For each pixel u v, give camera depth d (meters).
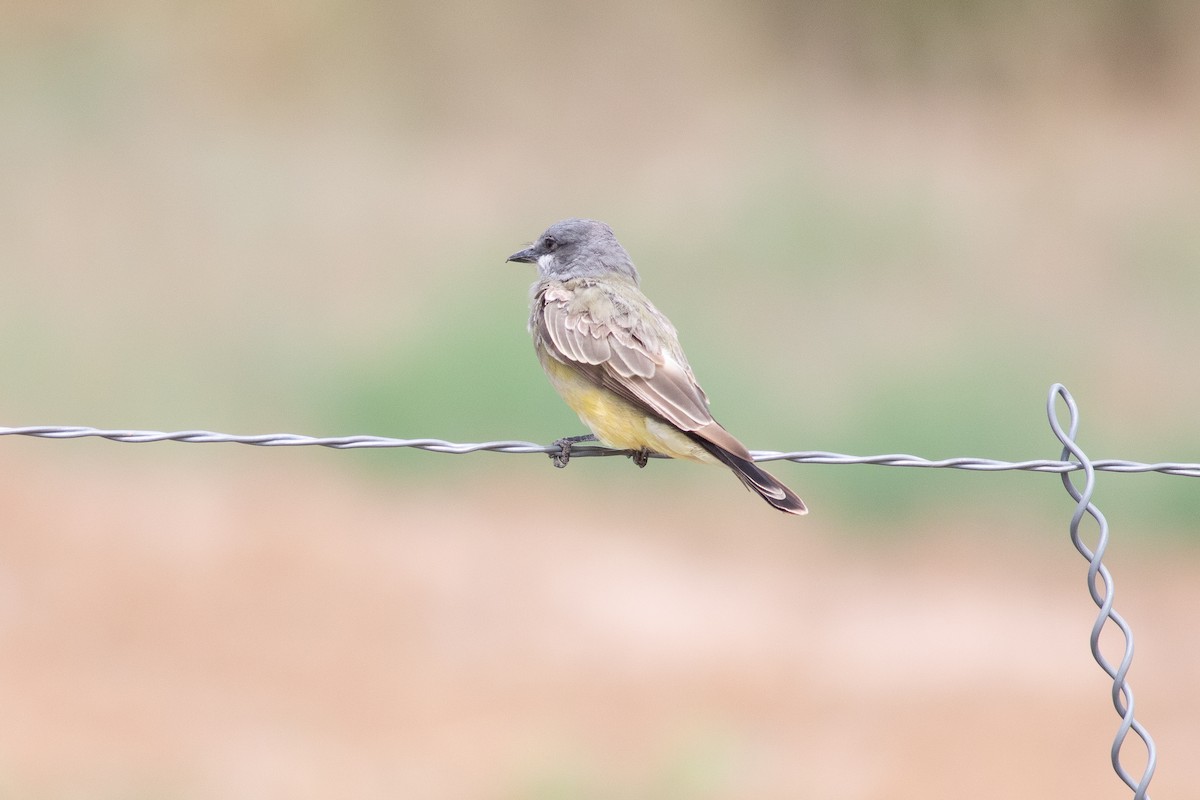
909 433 16.12
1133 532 15.80
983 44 32.69
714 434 7.70
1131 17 32.75
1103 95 32.19
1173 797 11.30
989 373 18.03
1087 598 14.58
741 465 7.40
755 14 32.97
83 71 30.56
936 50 32.62
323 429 17.11
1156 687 12.94
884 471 15.91
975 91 32.28
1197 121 31.23
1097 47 32.75
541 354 8.59
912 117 31.08
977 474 16.12
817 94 31.98
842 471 16.08
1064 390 6.15
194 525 15.28
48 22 32.03
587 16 32.75
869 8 32.75
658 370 8.10
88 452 16.83
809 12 33.03
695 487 16.55
